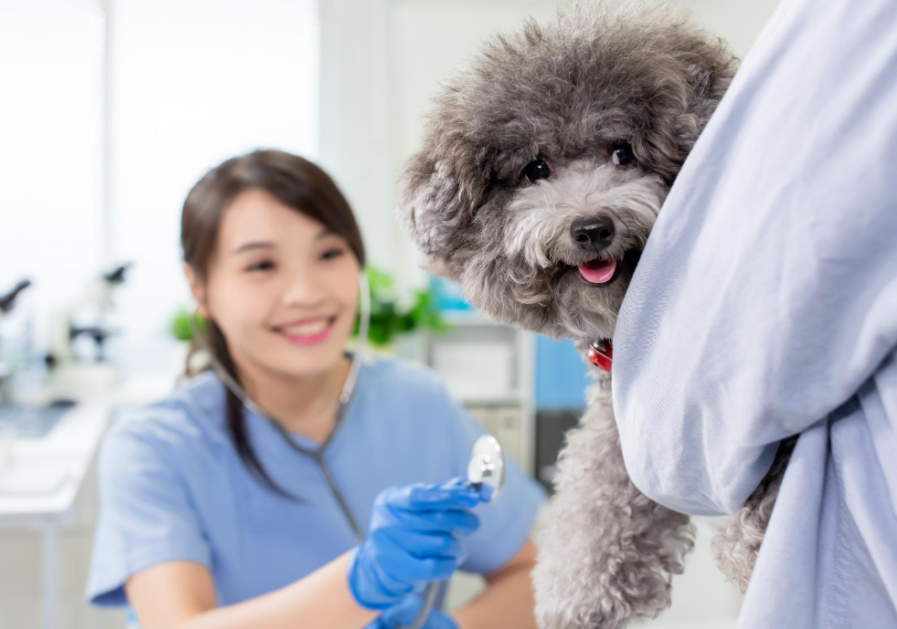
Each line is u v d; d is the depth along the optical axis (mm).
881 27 333
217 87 2801
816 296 326
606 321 508
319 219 1058
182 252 1111
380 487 1141
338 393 1183
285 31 2822
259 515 1070
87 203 2744
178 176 2799
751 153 364
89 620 1731
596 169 504
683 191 400
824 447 361
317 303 1046
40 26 2686
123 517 986
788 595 352
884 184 312
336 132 2854
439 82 586
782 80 357
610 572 509
